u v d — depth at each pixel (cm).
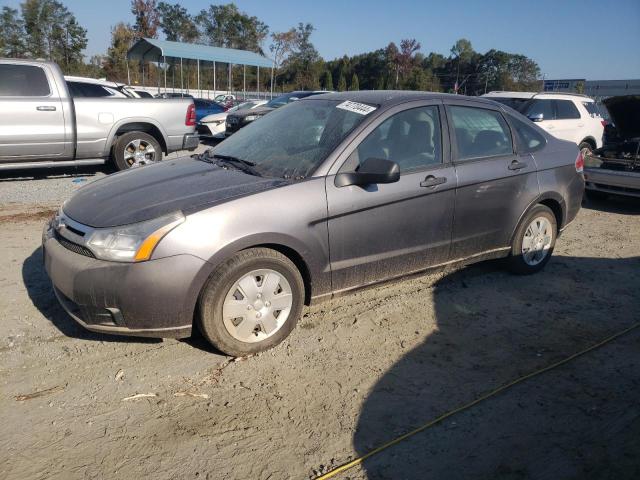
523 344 380
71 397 298
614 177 822
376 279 398
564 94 1148
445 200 415
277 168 375
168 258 305
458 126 438
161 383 315
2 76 768
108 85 970
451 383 327
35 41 5825
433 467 256
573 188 518
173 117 924
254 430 278
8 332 362
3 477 240
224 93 3938
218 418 286
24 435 267
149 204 328
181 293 310
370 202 372
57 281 322
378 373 335
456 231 431
